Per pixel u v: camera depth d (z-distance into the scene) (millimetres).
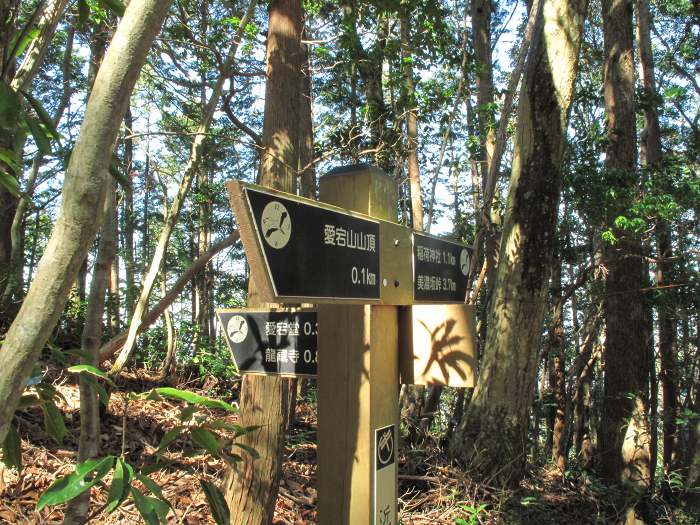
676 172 9133
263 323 2672
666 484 8281
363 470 2061
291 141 4422
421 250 2607
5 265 7035
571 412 13977
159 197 15258
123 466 1478
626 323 10070
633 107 10500
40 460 4465
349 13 7375
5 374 1098
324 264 1862
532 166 6641
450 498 5234
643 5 13148
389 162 9945
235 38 5570
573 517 6133
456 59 8266
